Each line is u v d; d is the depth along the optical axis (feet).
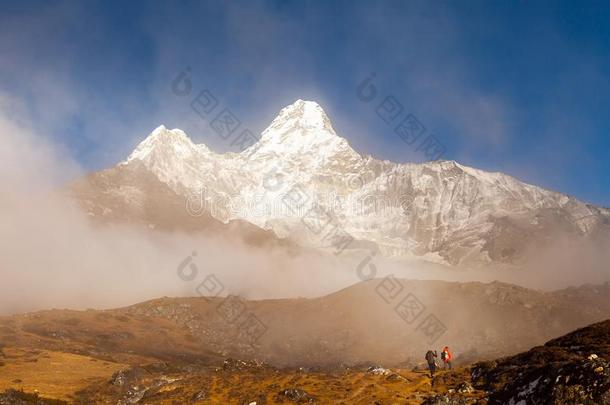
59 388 211.00
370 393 155.63
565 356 139.13
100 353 353.10
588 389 114.83
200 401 163.43
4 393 179.73
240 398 162.40
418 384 161.38
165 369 243.81
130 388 207.21
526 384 129.70
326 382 171.73
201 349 472.03
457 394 143.43
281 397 157.38
